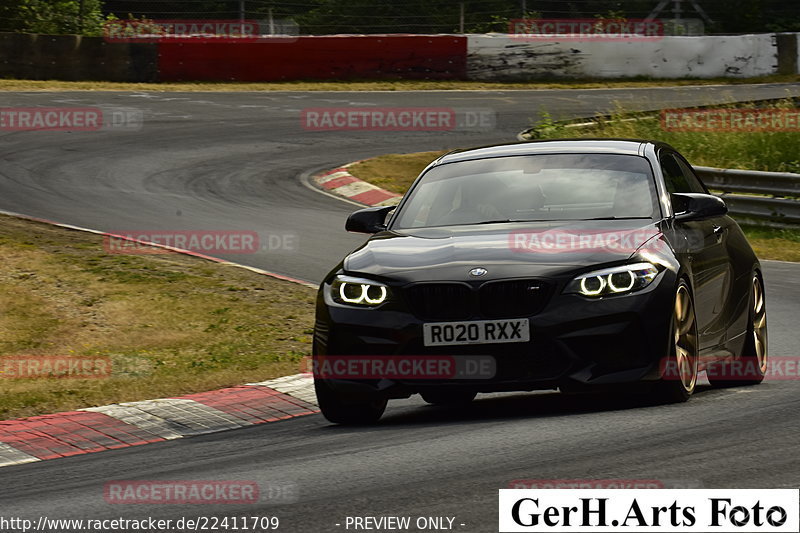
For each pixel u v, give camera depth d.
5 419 26.66
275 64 114.38
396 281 22.70
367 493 17.56
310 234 54.88
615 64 121.50
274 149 82.25
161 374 30.69
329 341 23.17
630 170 25.80
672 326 22.38
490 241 23.39
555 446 19.91
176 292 41.50
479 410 25.94
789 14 154.62
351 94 108.81
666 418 21.80
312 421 25.59
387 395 22.83
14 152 77.12
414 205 26.25
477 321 21.94
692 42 122.94
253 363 31.80
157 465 21.53
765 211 59.78
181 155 78.81
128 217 58.31
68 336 35.56
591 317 21.73
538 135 83.69
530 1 149.12
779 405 23.17
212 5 154.75
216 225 56.75
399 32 148.50
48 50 108.69
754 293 28.70
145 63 111.44
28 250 47.28
